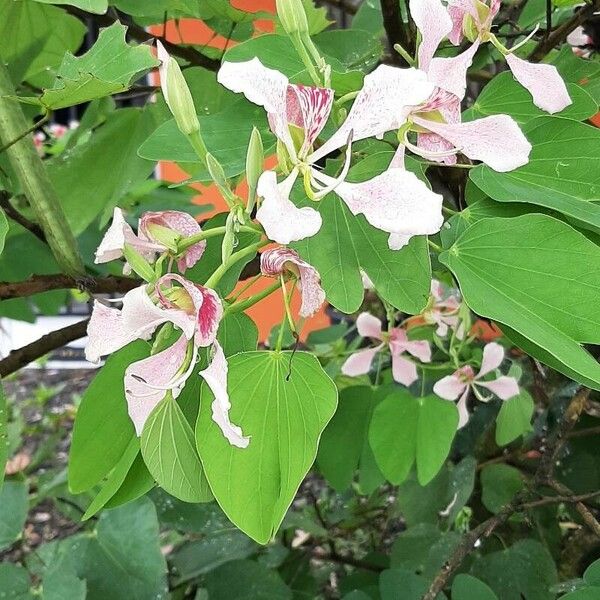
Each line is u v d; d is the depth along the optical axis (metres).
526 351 0.27
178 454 0.28
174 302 0.25
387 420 0.48
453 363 0.55
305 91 0.25
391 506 0.76
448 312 0.56
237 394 0.27
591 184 0.29
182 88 0.25
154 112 0.53
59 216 0.38
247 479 0.26
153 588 0.51
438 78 0.26
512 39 0.48
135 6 0.44
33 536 0.90
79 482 0.33
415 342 0.55
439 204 0.23
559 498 0.47
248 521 0.26
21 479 0.84
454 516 0.56
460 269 0.27
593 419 0.61
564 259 0.26
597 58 0.56
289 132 0.25
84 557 0.52
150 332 0.27
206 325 0.25
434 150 0.28
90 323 0.25
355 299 0.28
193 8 0.45
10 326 1.36
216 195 0.94
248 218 0.26
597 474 0.60
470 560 0.55
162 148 0.33
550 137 0.31
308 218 0.23
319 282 0.27
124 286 0.41
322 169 0.31
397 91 0.24
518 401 0.56
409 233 0.23
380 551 0.72
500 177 0.30
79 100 0.31
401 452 0.48
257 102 0.24
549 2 0.39
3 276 0.68
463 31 0.31
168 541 0.82
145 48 0.30
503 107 0.35
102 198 0.55
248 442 0.24
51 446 1.01
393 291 0.28
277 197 0.23
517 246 0.27
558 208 0.28
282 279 0.27
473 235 0.28
